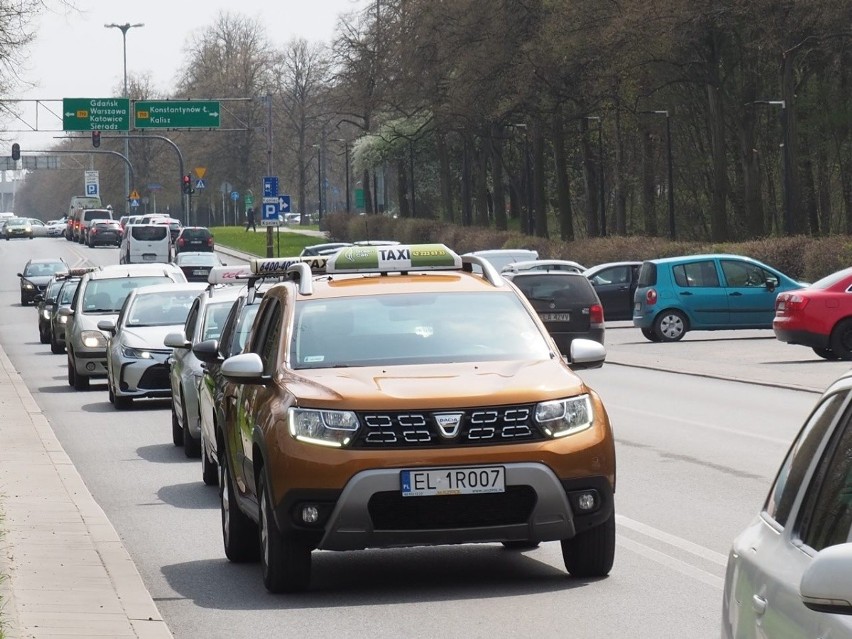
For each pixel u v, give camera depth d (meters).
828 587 4.16
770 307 45.94
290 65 163.00
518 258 56.78
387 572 12.27
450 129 102.06
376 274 13.47
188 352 22.34
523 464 10.74
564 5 78.50
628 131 96.31
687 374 34.62
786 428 22.86
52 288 56.00
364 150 132.12
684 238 101.88
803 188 88.06
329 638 9.84
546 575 11.90
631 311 54.44
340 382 11.20
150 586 12.01
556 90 83.38
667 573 11.83
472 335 12.20
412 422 10.77
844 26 67.69
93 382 37.94
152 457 21.92
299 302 12.60
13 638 9.41
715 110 78.25
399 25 96.31
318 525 10.79
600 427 11.16
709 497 15.99
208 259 93.88
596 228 96.56
